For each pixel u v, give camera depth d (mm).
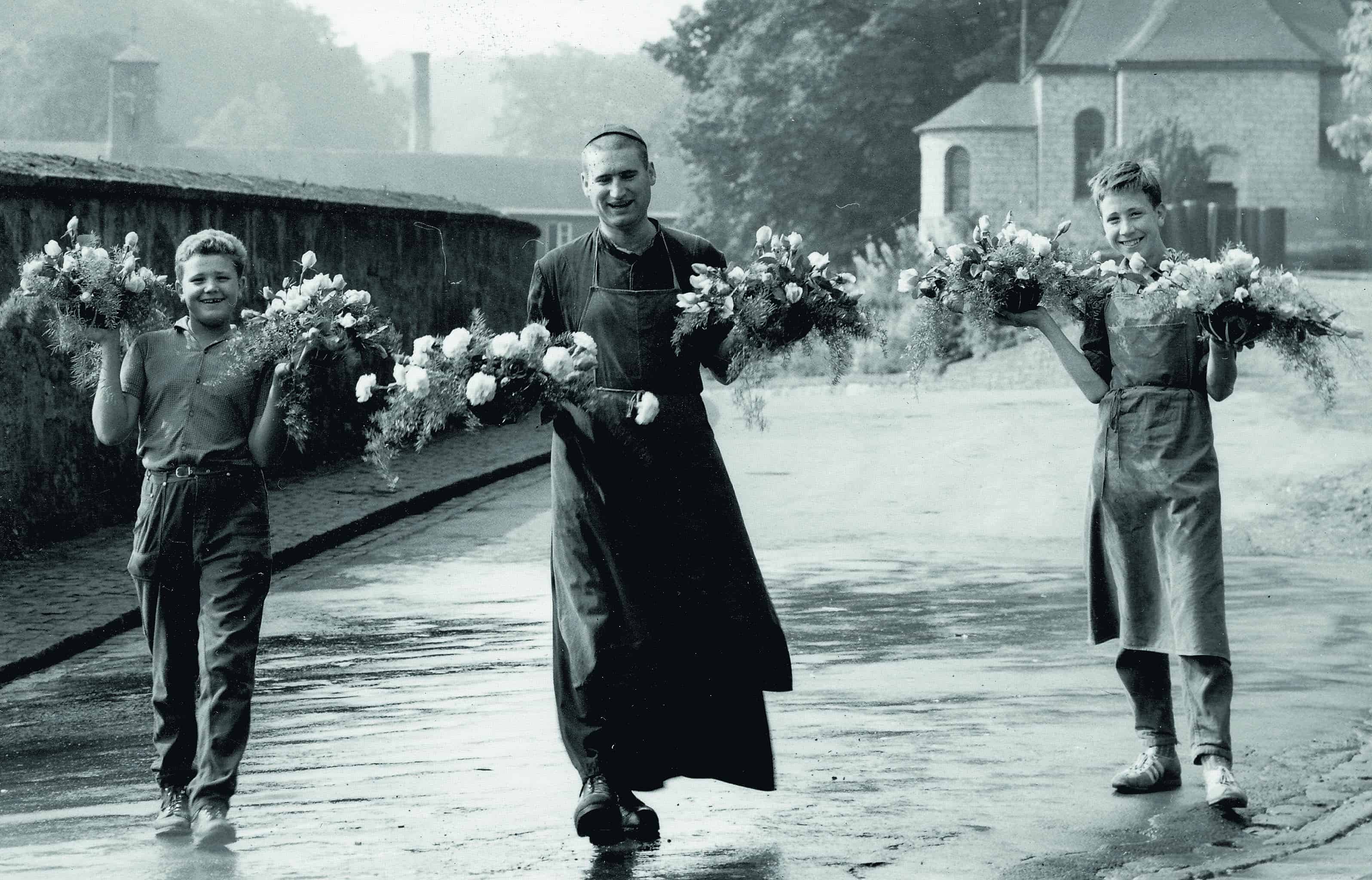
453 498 17844
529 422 24500
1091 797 6125
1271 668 8492
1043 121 66438
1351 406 22375
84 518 15258
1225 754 5914
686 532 5707
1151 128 61344
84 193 15648
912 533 14688
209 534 5984
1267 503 15391
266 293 6086
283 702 8336
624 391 5746
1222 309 5922
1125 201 6297
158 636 6102
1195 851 5379
